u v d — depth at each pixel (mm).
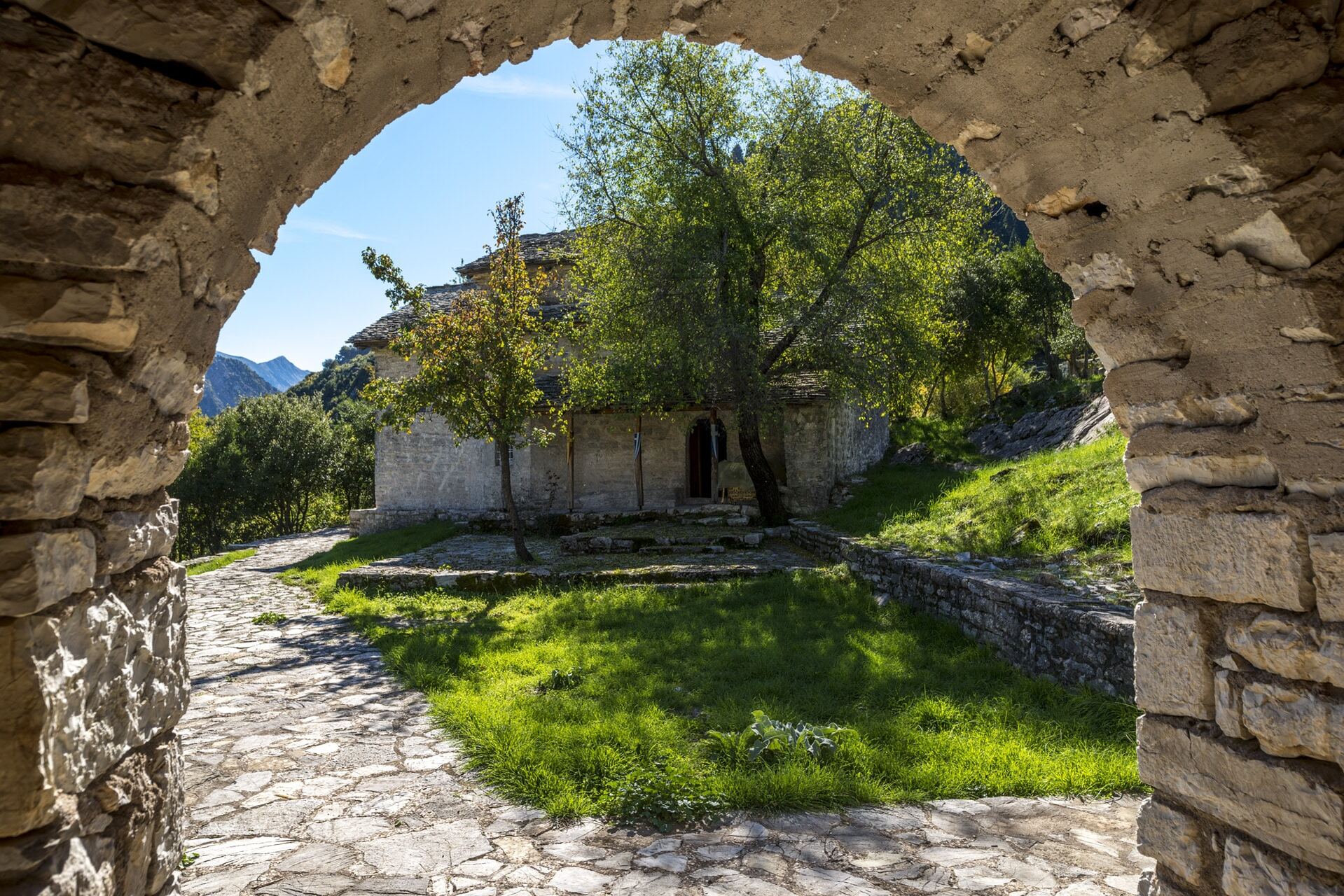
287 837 4297
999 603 7766
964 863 3900
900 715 5938
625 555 15234
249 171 1901
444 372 13953
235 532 38312
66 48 1502
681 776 4766
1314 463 2133
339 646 9258
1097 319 2715
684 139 16172
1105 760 5035
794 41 2531
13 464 1536
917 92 2594
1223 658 2408
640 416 18609
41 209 1535
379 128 2326
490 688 7027
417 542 17609
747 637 8688
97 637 1804
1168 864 2604
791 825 4363
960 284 29062
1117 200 2430
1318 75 1972
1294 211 2018
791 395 17625
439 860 4016
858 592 10867
